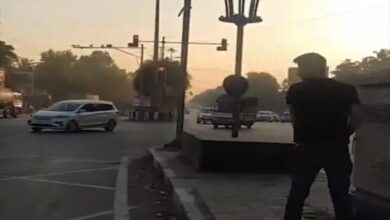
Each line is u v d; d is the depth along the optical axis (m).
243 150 12.16
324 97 6.16
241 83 13.66
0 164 15.37
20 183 12.01
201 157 12.15
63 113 30.92
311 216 7.36
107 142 24.44
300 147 6.31
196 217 7.52
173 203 9.59
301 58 6.29
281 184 10.55
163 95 60.47
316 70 6.23
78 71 137.38
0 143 22.30
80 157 17.92
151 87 64.31
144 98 58.44
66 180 12.65
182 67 18.92
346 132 6.26
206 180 10.99
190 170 12.55
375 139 6.14
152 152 17.47
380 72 6.01
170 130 36.12
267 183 10.66
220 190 9.78
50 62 136.75
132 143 24.19
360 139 6.53
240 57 13.98
